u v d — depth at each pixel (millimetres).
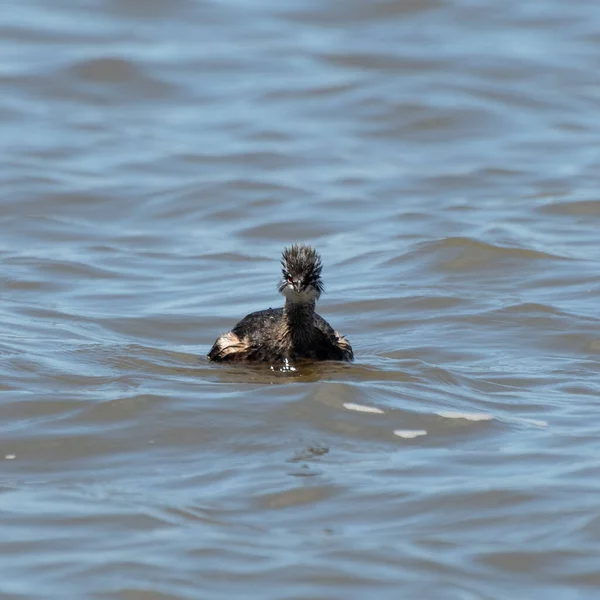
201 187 28906
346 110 34344
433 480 13352
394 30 39969
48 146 31438
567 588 11180
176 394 15828
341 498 12906
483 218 26688
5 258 23969
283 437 14547
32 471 13680
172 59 37188
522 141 32500
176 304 21422
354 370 17203
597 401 16109
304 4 41875
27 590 11047
